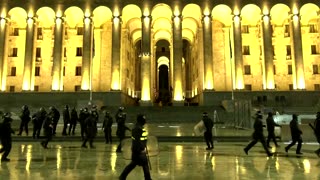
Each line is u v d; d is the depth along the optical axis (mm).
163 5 45000
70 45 49500
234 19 44438
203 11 44750
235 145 17406
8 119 11539
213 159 11984
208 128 15344
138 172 9266
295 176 8570
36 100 42562
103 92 42750
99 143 18391
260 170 9547
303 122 22969
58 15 44500
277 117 29688
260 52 49188
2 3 44656
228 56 49531
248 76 48781
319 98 41688
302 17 48125
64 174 8898
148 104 42562
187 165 10547
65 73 48719
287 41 49188
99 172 9227
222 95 42781
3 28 44312
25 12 45656
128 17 49312
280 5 44875
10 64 48875
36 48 49156
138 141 7082
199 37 50219
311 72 47969
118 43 44000
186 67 65938
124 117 14781
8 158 12188
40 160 11664
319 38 47250
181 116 35656
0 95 42562
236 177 8469
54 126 20125
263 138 12961
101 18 48750
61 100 42500
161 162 11219
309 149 15289
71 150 14961
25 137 19625
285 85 48094
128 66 53438
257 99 41469
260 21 46219
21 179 8148
